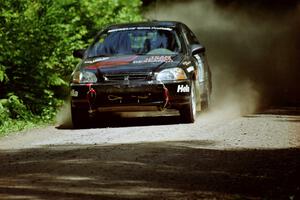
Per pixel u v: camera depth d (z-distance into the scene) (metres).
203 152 25.59
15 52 37.00
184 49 36.41
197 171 22.19
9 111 36.62
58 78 38.62
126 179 21.16
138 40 36.81
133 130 32.72
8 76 37.66
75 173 22.23
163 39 36.78
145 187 20.03
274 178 20.95
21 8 39.28
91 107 34.25
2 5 38.81
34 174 22.25
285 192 19.30
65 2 42.00
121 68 34.47
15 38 38.00
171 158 24.53
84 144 28.69
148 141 28.81
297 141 27.73
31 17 38.69
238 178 21.06
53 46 38.72
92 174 22.03
